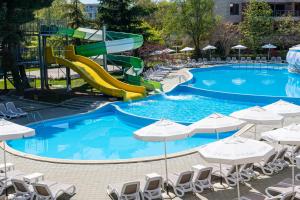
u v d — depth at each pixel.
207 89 34.88
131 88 31.50
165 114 25.91
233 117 14.52
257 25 58.62
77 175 13.90
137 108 27.80
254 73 46.62
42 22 35.16
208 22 58.72
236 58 57.84
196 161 14.85
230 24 61.75
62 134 22.08
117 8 46.09
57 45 50.97
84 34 37.41
